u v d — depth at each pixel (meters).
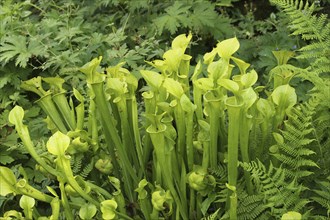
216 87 1.64
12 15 3.23
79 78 2.90
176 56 1.75
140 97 2.91
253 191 1.85
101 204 1.64
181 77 1.79
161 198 1.70
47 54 2.86
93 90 1.74
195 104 1.79
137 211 1.96
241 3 3.84
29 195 1.62
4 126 2.70
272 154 1.81
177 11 3.28
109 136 1.91
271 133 1.85
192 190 1.80
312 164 1.78
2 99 2.89
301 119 1.90
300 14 2.13
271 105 1.81
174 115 1.82
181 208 1.80
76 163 1.91
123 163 1.89
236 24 3.77
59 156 1.58
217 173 1.79
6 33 3.08
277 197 1.74
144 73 1.76
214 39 3.49
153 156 1.83
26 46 3.05
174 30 3.21
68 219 1.71
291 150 1.79
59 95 1.94
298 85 2.82
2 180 1.57
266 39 3.20
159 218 1.81
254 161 1.74
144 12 3.70
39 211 2.41
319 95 1.88
